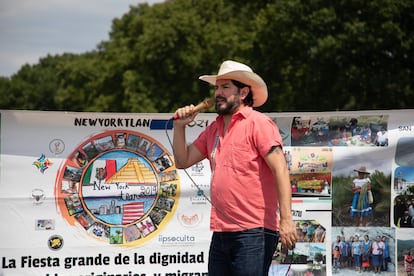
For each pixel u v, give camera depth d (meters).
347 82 23.89
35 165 7.22
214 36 31.12
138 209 7.30
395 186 7.22
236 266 5.24
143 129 7.36
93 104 38.47
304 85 26.94
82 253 7.24
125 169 7.32
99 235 7.25
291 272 7.23
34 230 7.20
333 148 7.27
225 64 5.50
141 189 7.31
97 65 42.06
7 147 7.18
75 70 42.00
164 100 32.75
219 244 5.41
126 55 35.75
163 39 32.03
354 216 7.23
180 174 7.34
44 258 7.20
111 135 7.32
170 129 7.37
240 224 5.22
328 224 7.24
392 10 22.70
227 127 5.46
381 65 24.25
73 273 7.23
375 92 24.41
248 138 5.26
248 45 28.22
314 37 23.97
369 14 23.23
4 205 7.17
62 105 43.12
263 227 5.23
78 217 7.24
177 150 5.63
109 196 7.29
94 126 7.32
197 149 5.71
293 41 24.56
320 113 7.29
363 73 24.02
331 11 23.34
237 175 5.24
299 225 7.25
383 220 7.22
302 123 7.30
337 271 7.22
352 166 7.26
